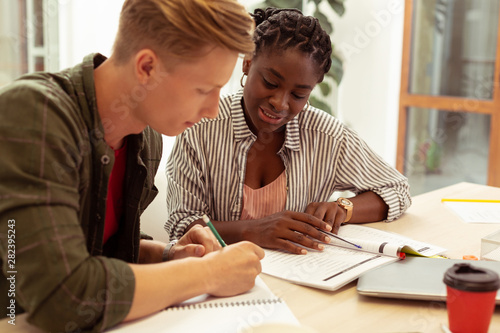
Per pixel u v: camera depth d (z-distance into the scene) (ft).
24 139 2.57
